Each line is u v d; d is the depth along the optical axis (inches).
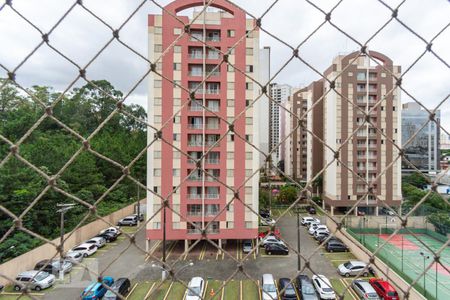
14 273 403.5
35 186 507.5
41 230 504.1
